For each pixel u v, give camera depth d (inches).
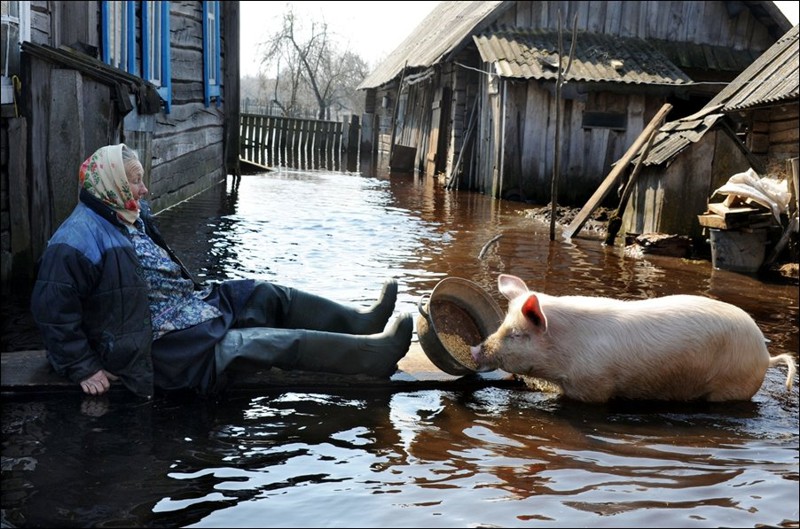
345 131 1259.2
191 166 553.3
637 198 472.1
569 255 402.0
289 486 141.5
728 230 384.2
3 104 264.7
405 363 212.8
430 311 212.7
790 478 151.3
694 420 187.2
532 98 652.1
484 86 725.9
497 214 554.9
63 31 344.8
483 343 201.5
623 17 718.5
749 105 419.5
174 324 182.5
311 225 446.3
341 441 164.1
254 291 197.8
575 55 665.0
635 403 199.5
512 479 147.6
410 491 140.9
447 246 403.5
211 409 178.4
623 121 659.4
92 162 175.3
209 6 616.4
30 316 232.8
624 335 195.9
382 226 461.7
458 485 144.2
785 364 234.5
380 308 207.5
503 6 690.2
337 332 205.2
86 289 172.7
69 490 136.0
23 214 275.4
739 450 167.0
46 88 275.7
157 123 453.4
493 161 684.7
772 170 448.5
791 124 436.8
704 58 701.3
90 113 291.3
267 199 561.9
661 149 456.4
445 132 851.4
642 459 160.1
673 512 134.9
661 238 422.9
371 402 189.8
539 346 196.9
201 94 584.7
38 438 157.0
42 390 180.5
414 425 175.5
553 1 714.2
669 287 333.1
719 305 202.5
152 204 442.3
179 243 361.7
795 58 436.8
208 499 135.0
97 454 151.2
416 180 823.7
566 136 656.4
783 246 380.5
